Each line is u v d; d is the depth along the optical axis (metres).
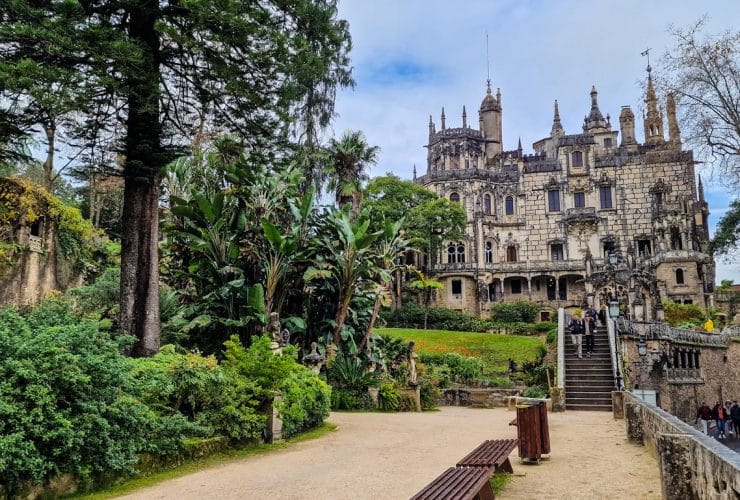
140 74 15.70
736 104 30.61
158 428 10.87
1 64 13.26
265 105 18.45
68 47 14.34
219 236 22.14
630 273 48.53
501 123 82.12
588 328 29.61
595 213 69.75
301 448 13.41
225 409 12.65
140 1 16.69
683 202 64.25
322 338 23.95
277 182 23.67
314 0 30.05
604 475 10.25
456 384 32.16
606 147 73.12
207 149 27.38
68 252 32.28
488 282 69.44
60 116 15.62
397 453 12.66
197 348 20.67
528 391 26.81
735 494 5.77
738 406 29.48
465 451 12.84
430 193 67.62
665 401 34.88
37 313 10.78
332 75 31.64
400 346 27.98
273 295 22.95
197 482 9.98
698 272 63.94
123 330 17.09
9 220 28.84
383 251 27.28
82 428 9.01
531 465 11.27
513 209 73.00
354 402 22.73
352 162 32.53
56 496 8.76
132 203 17.75
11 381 8.48
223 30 16.44
